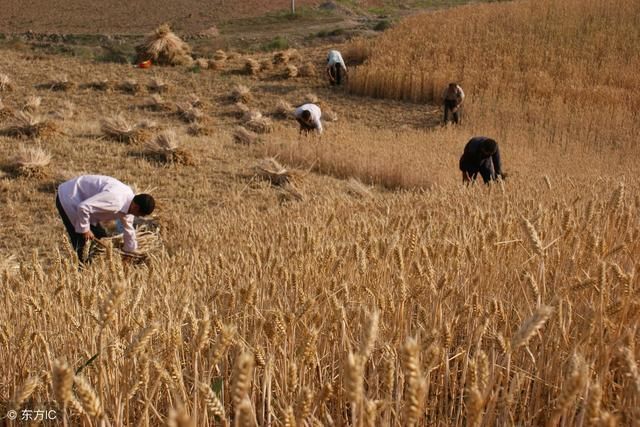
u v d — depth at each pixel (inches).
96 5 2160.4
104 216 274.2
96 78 987.9
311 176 539.2
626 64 1053.8
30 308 147.1
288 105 887.7
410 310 130.1
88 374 121.0
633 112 893.2
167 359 99.7
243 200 448.5
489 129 831.7
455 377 110.2
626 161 721.6
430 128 851.4
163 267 214.2
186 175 504.1
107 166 497.4
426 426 111.4
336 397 115.8
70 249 193.6
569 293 131.6
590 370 102.3
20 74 969.5
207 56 1310.3
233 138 690.2
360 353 65.4
